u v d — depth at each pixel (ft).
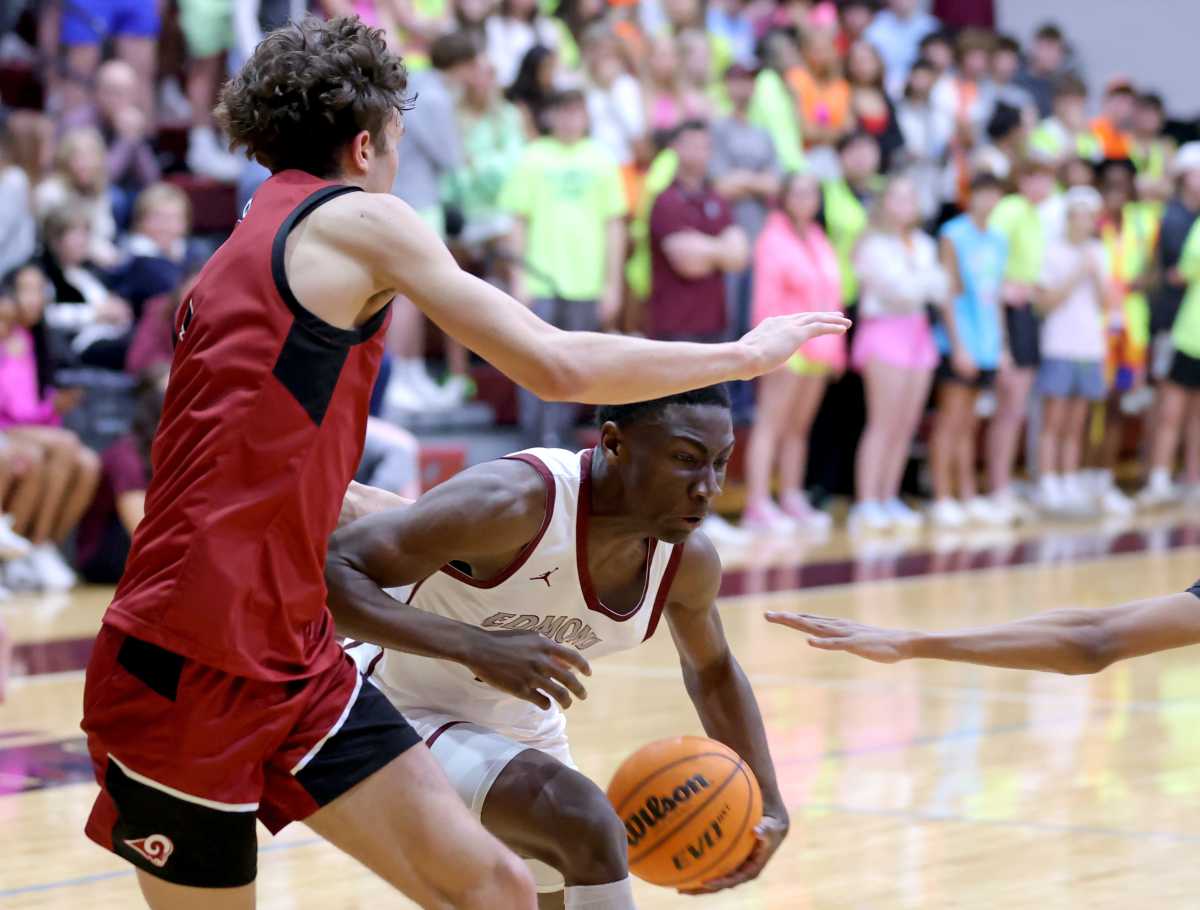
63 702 22.66
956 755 19.86
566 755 12.40
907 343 41.98
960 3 61.98
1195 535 42.96
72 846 16.24
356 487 11.33
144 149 38.09
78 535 33.50
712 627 11.95
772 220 38.81
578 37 42.96
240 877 9.26
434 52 36.58
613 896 10.23
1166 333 50.93
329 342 9.11
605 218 37.58
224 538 8.93
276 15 37.47
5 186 33.35
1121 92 55.21
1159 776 18.83
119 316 34.17
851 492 45.70
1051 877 14.92
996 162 46.75
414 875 9.43
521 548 10.62
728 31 47.21
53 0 38.88
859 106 44.80
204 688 8.98
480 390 41.57
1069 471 47.98
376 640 10.02
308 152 9.58
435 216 35.76
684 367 9.36
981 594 32.07
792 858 15.61
